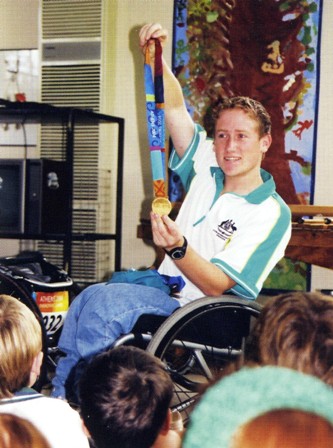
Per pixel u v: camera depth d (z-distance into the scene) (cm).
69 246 369
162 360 182
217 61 424
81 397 129
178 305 200
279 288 417
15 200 362
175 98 220
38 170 361
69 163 366
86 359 185
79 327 188
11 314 143
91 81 443
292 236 354
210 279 191
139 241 454
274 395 101
